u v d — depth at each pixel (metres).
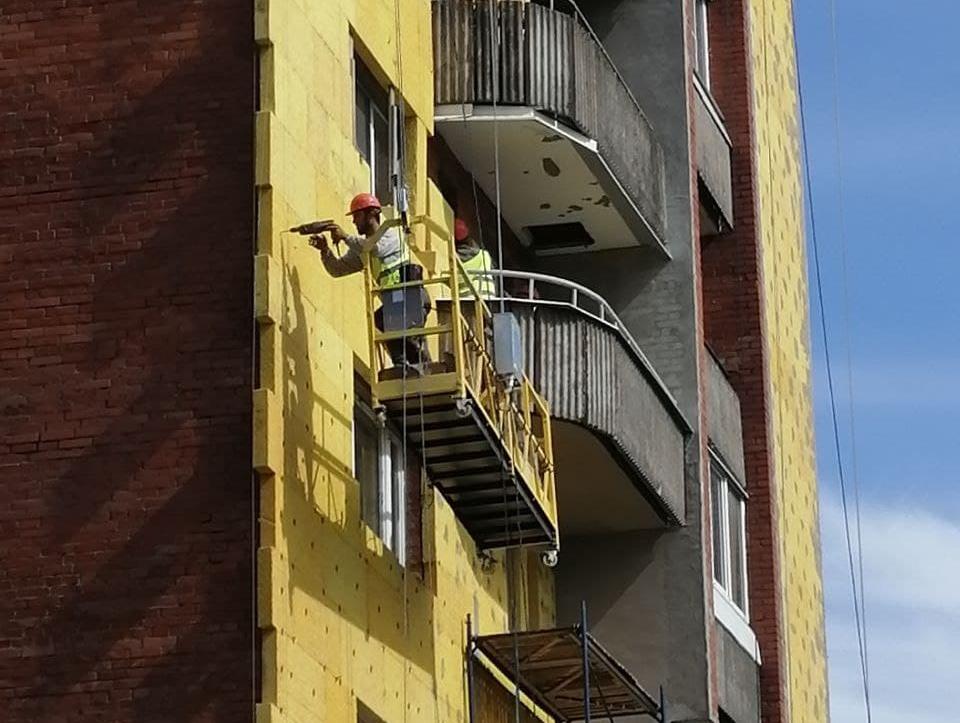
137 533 25.56
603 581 37.34
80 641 25.28
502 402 29.12
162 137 26.78
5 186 26.88
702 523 37.53
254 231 26.34
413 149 31.55
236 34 27.00
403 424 28.02
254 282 26.09
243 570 25.31
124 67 27.08
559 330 33.50
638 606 37.19
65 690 25.16
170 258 26.39
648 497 36.31
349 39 29.36
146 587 25.38
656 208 37.91
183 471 25.69
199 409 25.88
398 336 27.19
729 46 44.62
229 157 26.61
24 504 25.81
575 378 33.41
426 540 30.59
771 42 48.00
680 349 38.28
